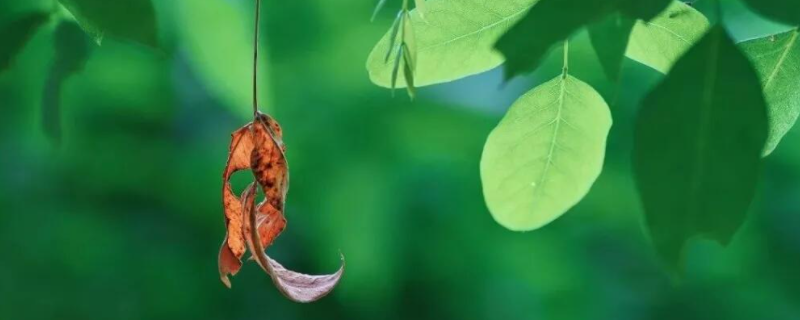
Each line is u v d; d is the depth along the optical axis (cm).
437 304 191
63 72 76
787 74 71
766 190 192
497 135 72
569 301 197
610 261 198
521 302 193
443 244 181
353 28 126
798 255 195
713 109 67
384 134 160
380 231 171
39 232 187
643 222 67
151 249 194
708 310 201
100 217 190
